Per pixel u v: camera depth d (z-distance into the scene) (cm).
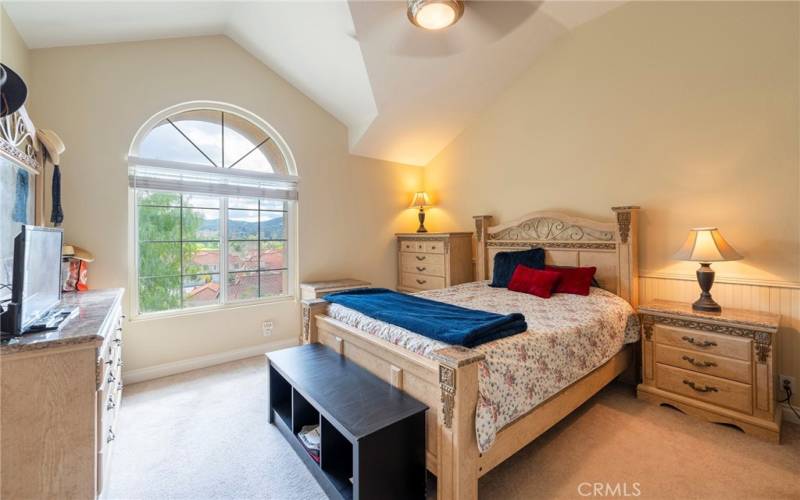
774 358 202
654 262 275
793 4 215
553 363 182
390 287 451
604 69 301
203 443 201
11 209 171
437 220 461
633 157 285
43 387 120
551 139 339
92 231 269
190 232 323
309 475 175
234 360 337
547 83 341
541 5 284
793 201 217
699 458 184
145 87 292
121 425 220
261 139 362
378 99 334
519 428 163
